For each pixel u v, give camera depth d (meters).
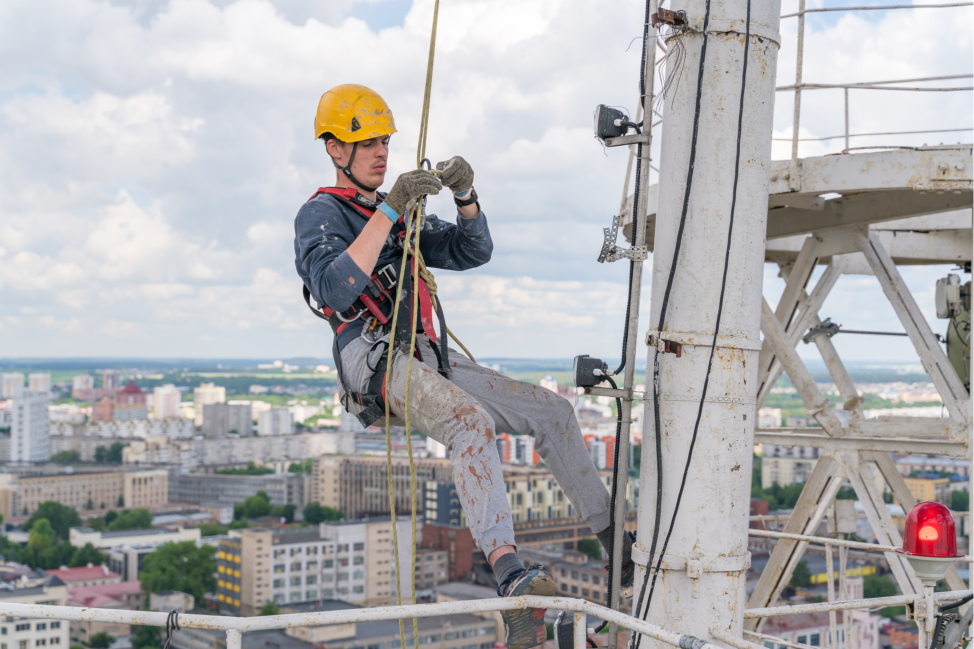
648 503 3.11
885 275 6.41
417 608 2.39
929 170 4.83
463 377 3.18
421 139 2.98
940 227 7.61
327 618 2.32
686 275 3.05
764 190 3.11
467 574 131.50
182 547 140.75
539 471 151.50
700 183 3.06
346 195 3.13
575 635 2.54
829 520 6.89
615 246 3.19
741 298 3.05
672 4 3.25
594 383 3.15
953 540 3.20
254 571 126.06
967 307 6.86
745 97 3.06
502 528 2.66
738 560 2.99
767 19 3.10
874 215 6.14
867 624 84.12
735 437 3.02
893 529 6.30
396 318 2.98
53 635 116.75
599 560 119.81
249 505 198.88
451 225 3.44
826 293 7.19
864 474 6.41
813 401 6.53
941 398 6.13
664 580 3.02
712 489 2.99
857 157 5.08
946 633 3.17
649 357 3.15
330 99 3.19
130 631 121.88
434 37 3.01
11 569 144.00
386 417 3.04
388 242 3.18
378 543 133.00
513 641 2.53
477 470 2.69
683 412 3.02
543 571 2.57
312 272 2.90
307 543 129.62
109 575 142.50
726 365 3.02
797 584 84.75
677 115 3.12
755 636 5.14
